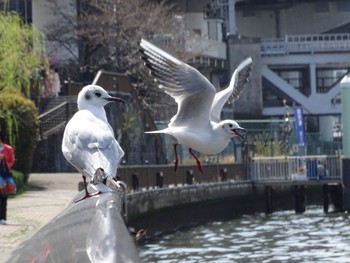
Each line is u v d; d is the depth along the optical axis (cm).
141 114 4759
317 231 3681
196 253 3016
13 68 3741
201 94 1384
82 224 840
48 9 5503
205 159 4906
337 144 6309
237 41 7800
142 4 5638
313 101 8231
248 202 4884
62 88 4638
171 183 4050
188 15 7069
